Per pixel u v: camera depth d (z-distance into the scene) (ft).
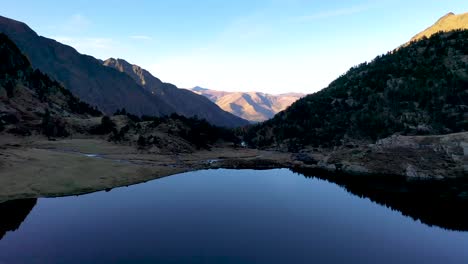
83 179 270.05
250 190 279.90
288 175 376.68
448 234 174.19
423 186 304.91
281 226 181.16
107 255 134.00
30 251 135.44
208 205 222.07
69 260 128.26
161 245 147.02
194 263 129.70
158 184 293.84
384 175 369.71
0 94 528.63
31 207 198.08
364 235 170.50
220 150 614.34
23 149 323.37
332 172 400.47
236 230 171.53
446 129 571.28
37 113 538.06
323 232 173.06
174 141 545.85
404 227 184.75
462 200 249.96
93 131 531.09
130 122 582.76
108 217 185.88
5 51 609.83
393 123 629.51
